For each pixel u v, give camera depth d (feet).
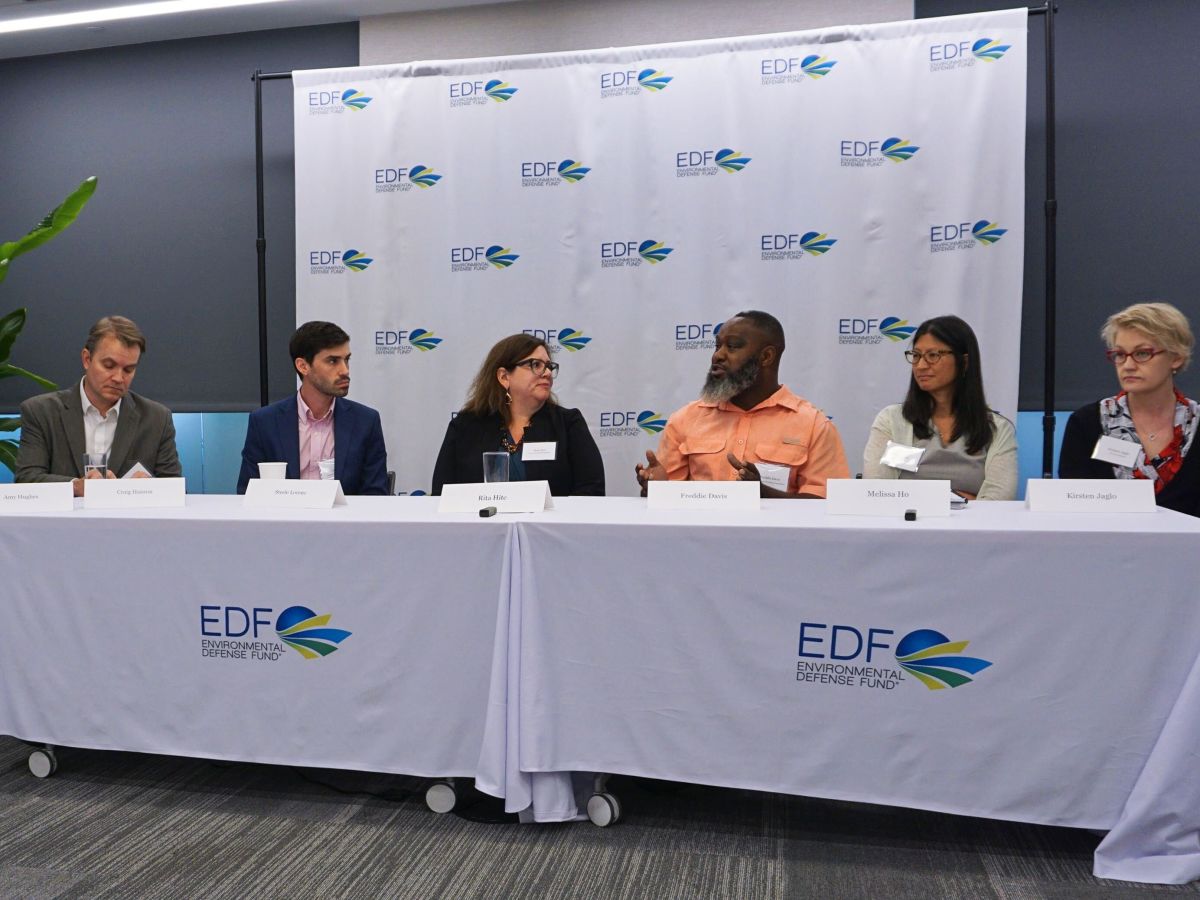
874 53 10.62
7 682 6.46
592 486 8.58
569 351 11.54
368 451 9.31
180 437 13.73
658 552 5.44
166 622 6.14
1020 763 5.08
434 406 11.82
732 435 8.86
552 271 11.51
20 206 13.92
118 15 12.12
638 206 11.29
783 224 10.94
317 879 5.20
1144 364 7.13
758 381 8.80
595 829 5.82
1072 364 11.16
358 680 5.87
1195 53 10.68
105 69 13.53
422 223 11.75
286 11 12.37
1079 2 10.89
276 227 13.10
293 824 5.95
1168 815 4.87
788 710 5.34
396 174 11.76
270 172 13.07
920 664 5.16
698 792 6.41
